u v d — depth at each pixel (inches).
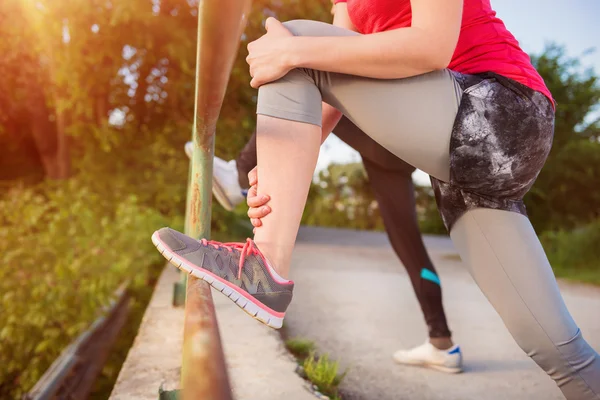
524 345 45.4
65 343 155.4
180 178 331.0
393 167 92.7
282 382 77.5
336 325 135.9
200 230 63.3
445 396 87.9
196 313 29.9
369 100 44.1
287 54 42.2
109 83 320.5
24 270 166.6
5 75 359.6
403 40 41.2
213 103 42.4
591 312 176.4
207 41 30.4
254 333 101.9
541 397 88.1
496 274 45.1
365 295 184.2
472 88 43.8
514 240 44.9
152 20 288.0
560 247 375.2
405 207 95.0
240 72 326.6
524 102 44.3
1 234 178.2
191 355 21.3
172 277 156.3
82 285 164.2
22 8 305.4
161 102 352.8
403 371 100.3
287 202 43.3
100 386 150.2
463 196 46.3
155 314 110.0
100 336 164.4
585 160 515.5
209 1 27.1
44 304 156.3
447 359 100.0
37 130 386.6
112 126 334.3
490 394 89.2
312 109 43.8
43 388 110.4
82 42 290.2
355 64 41.8
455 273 275.6
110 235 195.2
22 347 155.9
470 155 43.4
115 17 275.7
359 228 820.0
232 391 18.2
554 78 509.7
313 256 309.7
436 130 43.5
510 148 43.5
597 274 302.5
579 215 525.7
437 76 43.8
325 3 353.7
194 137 60.6
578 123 534.0
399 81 43.6
